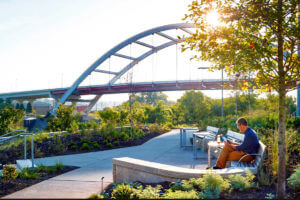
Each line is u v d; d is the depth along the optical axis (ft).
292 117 34.58
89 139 37.65
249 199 11.33
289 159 19.35
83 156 29.37
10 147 31.07
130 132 44.37
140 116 71.51
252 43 12.10
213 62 14.25
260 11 12.55
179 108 102.73
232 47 12.78
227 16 13.19
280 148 11.92
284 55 13.14
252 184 13.10
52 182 17.94
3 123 49.06
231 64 13.52
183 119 99.50
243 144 18.42
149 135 51.44
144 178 16.99
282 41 12.68
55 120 45.88
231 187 12.83
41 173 20.62
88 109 302.45
